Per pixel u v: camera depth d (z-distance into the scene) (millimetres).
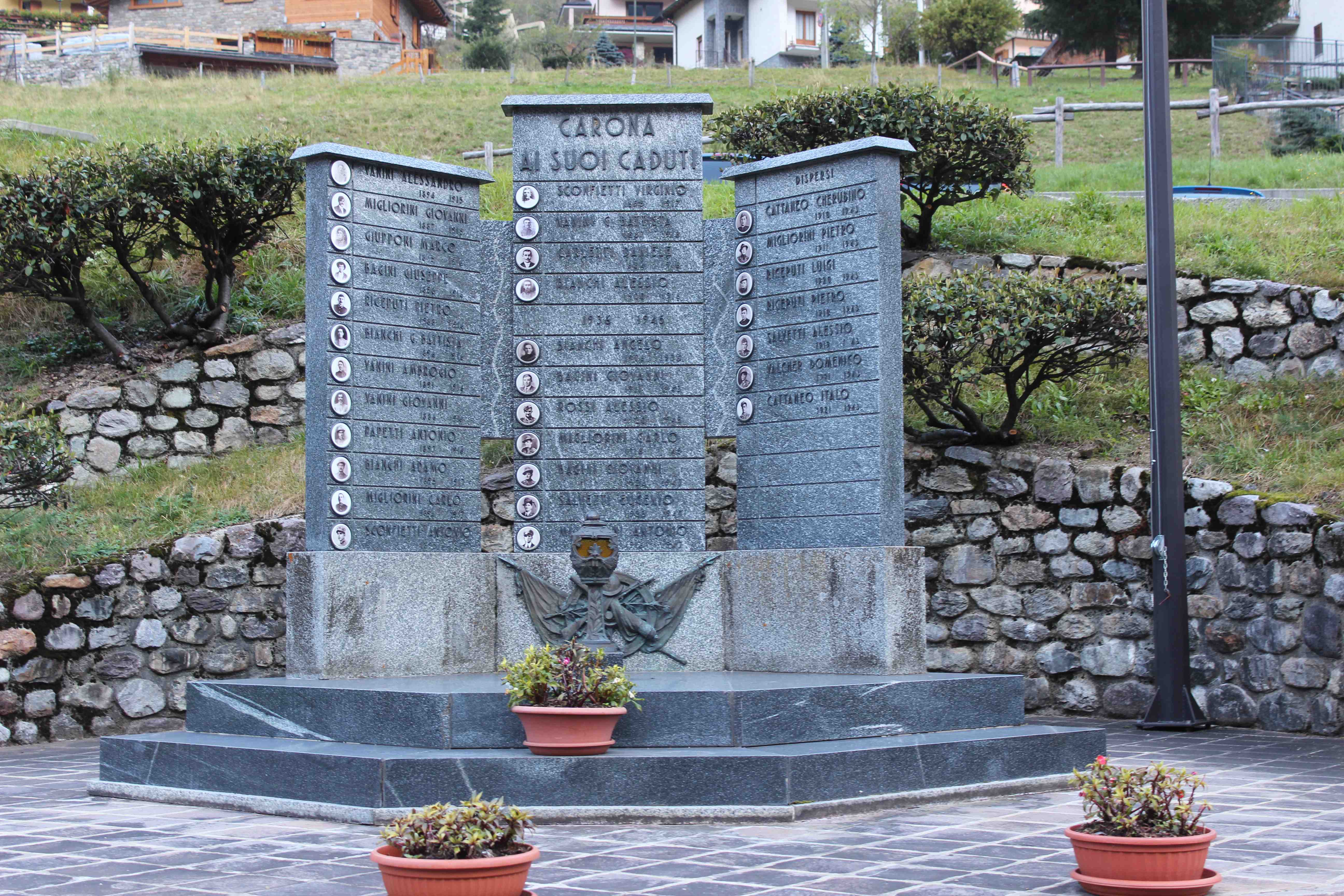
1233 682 10414
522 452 9758
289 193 14148
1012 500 11539
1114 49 43969
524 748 6988
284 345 14023
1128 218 15625
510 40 55062
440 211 9734
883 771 6973
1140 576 10938
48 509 12164
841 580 8805
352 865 5602
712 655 9367
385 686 7781
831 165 9344
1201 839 4992
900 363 9094
